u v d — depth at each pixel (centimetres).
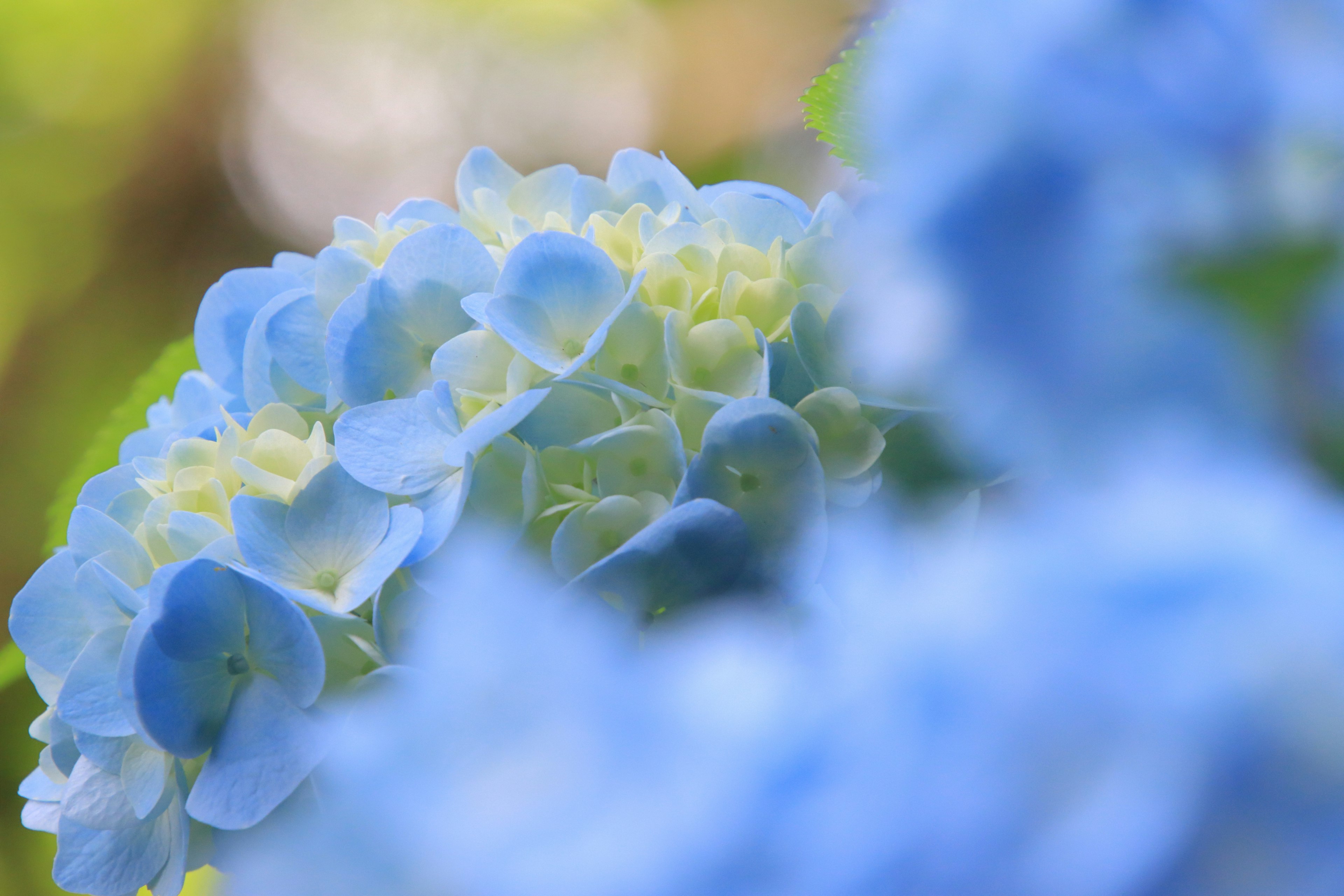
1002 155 58
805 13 116
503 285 79
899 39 68
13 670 86
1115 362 58
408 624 78
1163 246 57
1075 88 57
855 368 77
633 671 58
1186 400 56
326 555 78
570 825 50
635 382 79
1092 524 49
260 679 78
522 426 79
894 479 77
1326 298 55
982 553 51
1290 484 49
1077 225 58
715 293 79
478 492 78
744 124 119
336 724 77
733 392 79
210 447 80
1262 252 56
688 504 76
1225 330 56
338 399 81
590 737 53
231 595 78
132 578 79
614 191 82
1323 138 55
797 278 79
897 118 65
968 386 64
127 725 78
